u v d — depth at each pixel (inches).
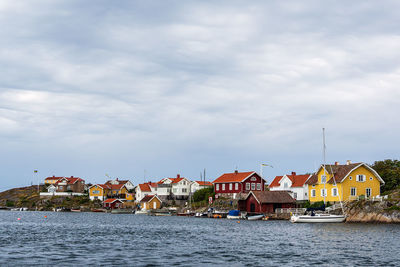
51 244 2185.0
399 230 3043.8
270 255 1839.3
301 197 5388.8
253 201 4904.0
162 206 7219.5
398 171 4712.1
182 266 1563.7
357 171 4335.6
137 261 1662.2
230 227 3469.5
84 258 1721.2
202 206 6136.8
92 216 5979.3
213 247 2105.1
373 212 3750.0
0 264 1561.3
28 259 1679.4
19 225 3722.9
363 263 1652.3
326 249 2032.5
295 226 3508.9
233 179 5920.3
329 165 4515.3
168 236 2679.6
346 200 4153.5
